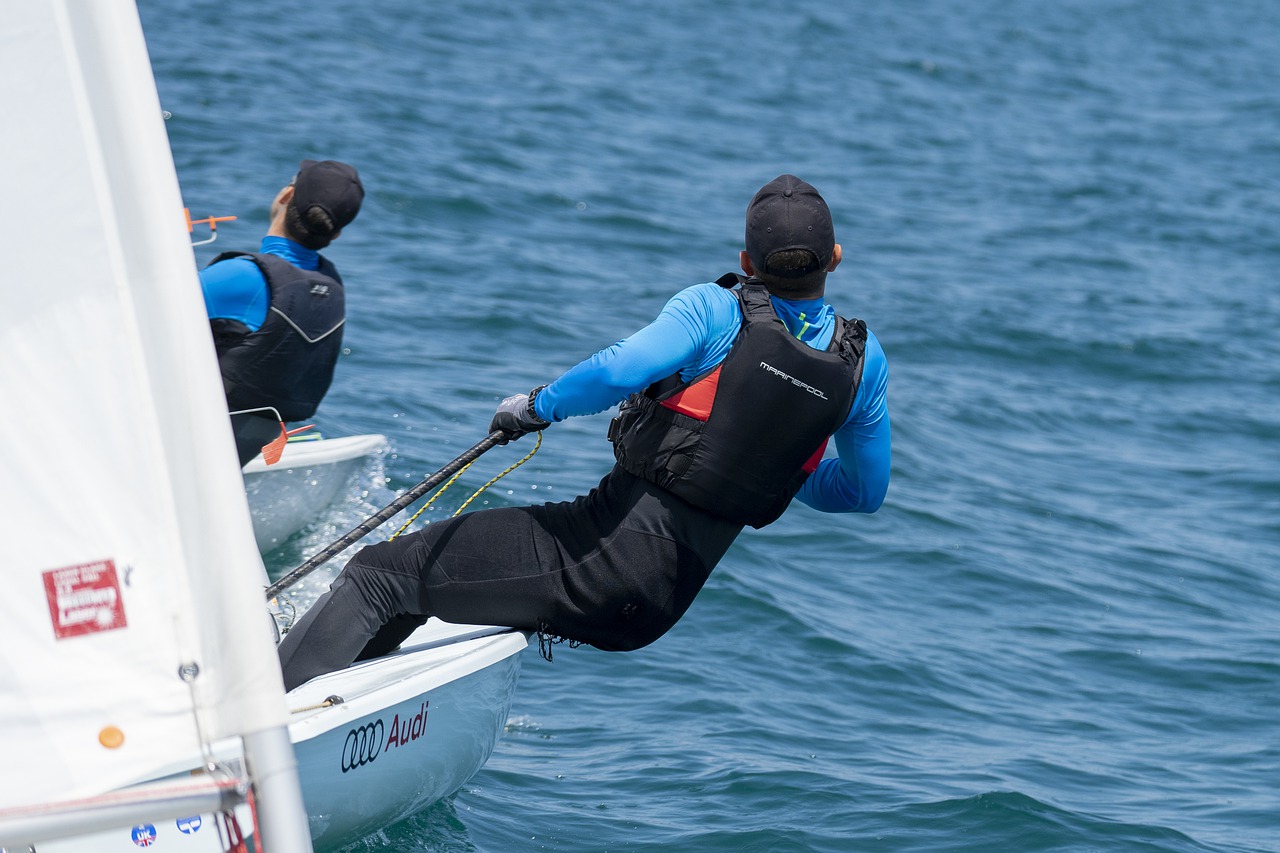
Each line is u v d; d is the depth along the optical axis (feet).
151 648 21.07
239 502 20.95
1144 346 134.62
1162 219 201.05
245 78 184.96
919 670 63.62
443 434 82.28
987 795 49.75
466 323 108.88
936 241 174.60
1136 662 67.31
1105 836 47.75
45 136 20.56
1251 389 125.08
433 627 44.68
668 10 336.29
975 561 78.48
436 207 145.59
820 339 37.19
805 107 256.93
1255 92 336.90
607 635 37.81
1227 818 50.62
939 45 351.05
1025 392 118.62
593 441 87.35
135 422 20.90
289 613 55.01
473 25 271.69
